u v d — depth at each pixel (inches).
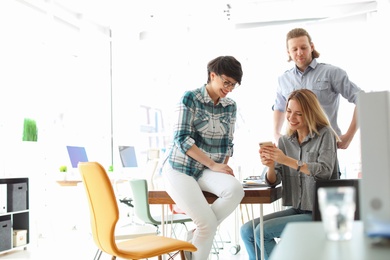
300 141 104.4
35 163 230.8
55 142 276.7
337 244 31.9
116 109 333.4
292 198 104.6
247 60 319.6
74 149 258.4
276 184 103.5
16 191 213.0
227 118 101.7
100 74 327.9
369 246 31.1
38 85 258.4
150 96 341.1
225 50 324.8
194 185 94.0
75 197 268.8
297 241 33.1
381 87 278.5
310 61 136.8
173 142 97.6
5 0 237.6
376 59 282.8
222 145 102.7
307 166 95.7
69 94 296.4
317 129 101.9
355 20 296.4
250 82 316.8
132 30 336.8
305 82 137.0
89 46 316.2
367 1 292.5
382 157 32.8
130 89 336.2
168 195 97.9
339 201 33.4
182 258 90.5
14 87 241.3
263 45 316.5
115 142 331.3
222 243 205.0
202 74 331.3
